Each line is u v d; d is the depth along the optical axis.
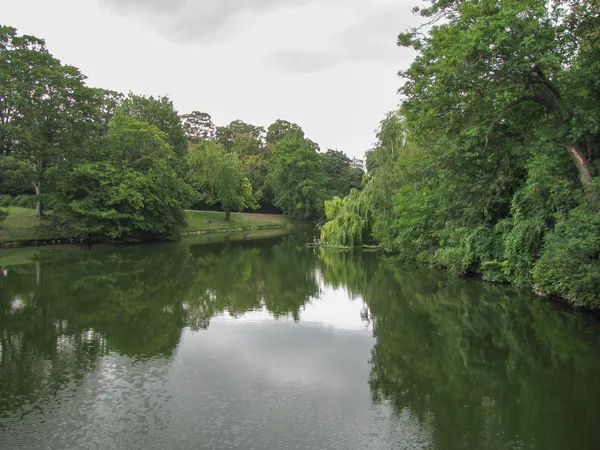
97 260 27.80
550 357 9.93
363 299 16.50
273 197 72.19
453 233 20.12
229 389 8.46
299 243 40.22
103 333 12.22
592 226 11.03
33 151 33.94
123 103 48.84
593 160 11.92
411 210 23.80
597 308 12.61
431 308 14.70
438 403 7.85
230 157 60.62
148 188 39.62
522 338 11.26
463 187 13.59
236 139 81.56
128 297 16.95
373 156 30.78
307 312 14.66
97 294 17.44
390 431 6.85
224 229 57.34
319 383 8.77
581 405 7.64
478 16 12.44
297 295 17.42
